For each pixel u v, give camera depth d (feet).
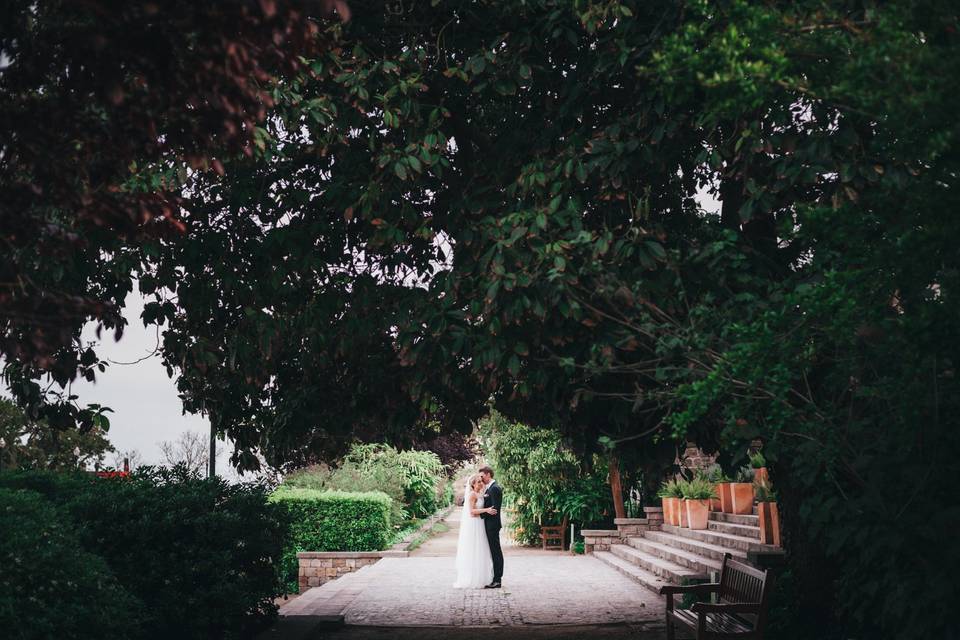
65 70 13.80
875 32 12.28
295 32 13.00
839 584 23.04
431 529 96.27
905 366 16.07
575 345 24.00
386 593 46.01
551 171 24.22
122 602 23.03
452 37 26.71
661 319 21.93
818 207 15.66
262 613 33.71
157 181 23.35
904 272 14.64
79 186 14.24
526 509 74.90
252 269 27.76
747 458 25.81
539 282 22.27
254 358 29.37
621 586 47.70
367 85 24.41
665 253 22.06
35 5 13.42
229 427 35.53
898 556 18.58
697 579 39.78
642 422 25.93
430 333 25.20
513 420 31.37
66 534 23.48
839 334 16.05
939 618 17.06
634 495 70.64
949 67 11.66
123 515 28.37
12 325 14.71
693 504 54.29
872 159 20.57
